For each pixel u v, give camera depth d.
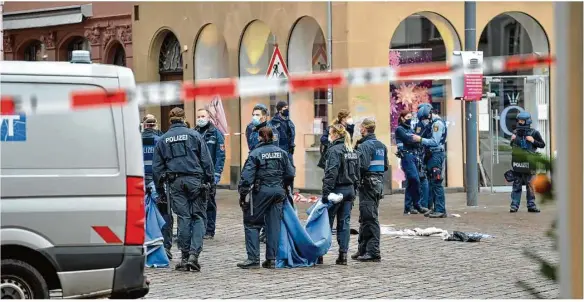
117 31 33.97
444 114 27.36
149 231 14.73
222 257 15.80
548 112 28.09
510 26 28.02
